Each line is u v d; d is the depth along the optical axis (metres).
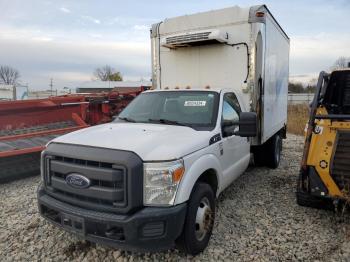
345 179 4.18
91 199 3.37
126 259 3.69
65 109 8.77
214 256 3.76
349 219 4.63
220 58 6.51
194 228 3.57
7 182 6.56
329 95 5.51
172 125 4.45
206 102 4.77
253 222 4.64
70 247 3.95
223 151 4.50
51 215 3.68
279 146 8.33
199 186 3.71
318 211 5.00
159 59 7.41
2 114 7.52
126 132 3.95
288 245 4.01
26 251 3.89
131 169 3.14
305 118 17.83
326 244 4.03
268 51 6.63
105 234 3.23
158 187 3.21
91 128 4.39
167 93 5.19
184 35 6.43
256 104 6.24
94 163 3.32
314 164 4.39
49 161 3.67
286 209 5.11
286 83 9.41
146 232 3.15
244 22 6.13
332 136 4.36
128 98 10.93
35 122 8.14
